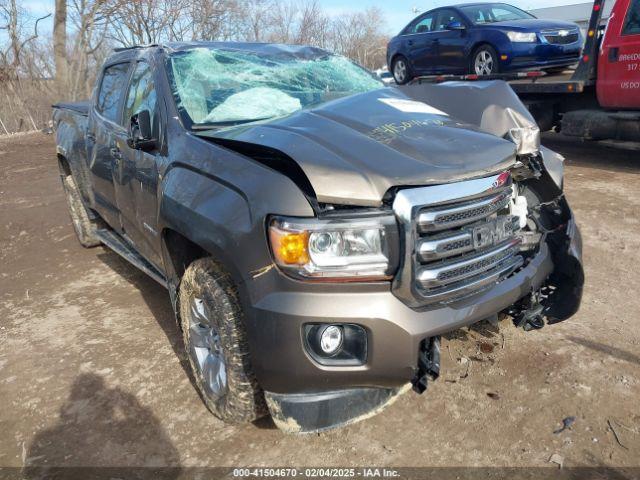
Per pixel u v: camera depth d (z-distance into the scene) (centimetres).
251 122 330
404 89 373
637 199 632
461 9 1054
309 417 243
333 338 234
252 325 238
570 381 310
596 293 409
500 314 316
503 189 266
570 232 315
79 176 522
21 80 2133
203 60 372
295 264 228
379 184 232
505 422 282
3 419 310
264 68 384
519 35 920
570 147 982
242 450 274
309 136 266
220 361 279
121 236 463
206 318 282
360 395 249
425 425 284
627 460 255
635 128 751
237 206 248
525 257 302
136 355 367
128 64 428
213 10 1986
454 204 244
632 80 740
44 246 619
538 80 882
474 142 272
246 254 239
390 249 231
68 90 2078
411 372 238
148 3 1897
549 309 335
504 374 320
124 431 294
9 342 398
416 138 269
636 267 450
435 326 238
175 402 314
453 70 1077
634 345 341
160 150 328
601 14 769
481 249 259
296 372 233
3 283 517
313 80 386
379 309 230
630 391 299
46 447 285
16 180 989
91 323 419
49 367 360
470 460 260
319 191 231
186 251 311
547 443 267
